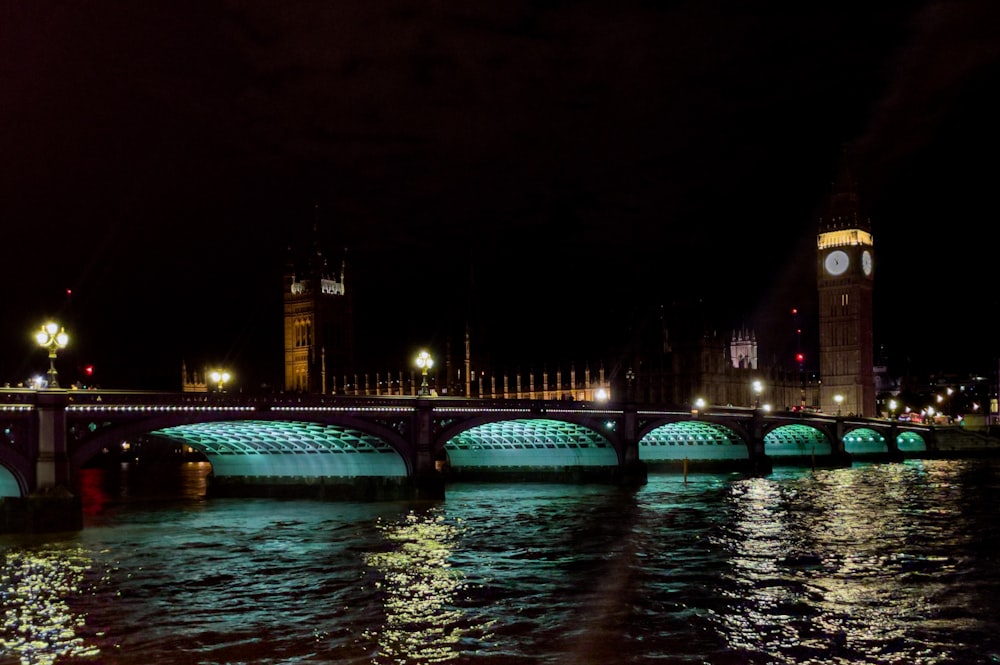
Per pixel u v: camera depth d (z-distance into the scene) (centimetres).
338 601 5591
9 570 6494
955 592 5750
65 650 4609
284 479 11912
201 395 8775
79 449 7969
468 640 4759
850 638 4781
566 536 8081
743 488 13150
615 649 4600
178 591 5869
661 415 14562
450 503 10969
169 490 15212
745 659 4447
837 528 8488
